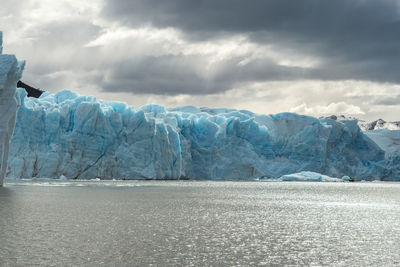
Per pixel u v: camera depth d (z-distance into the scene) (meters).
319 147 158.38
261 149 159.38
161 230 30.69
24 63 72.12
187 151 144.75
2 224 31.09
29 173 104.25
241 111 181.88
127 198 58.25
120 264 20.55
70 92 137.25
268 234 30.39
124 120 123.94
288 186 118.88
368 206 56.31
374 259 23.05
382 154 177.88
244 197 69.44
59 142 110.19
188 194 72.44
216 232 30.61
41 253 22.20
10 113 70.25
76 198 55.06
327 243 27.36
